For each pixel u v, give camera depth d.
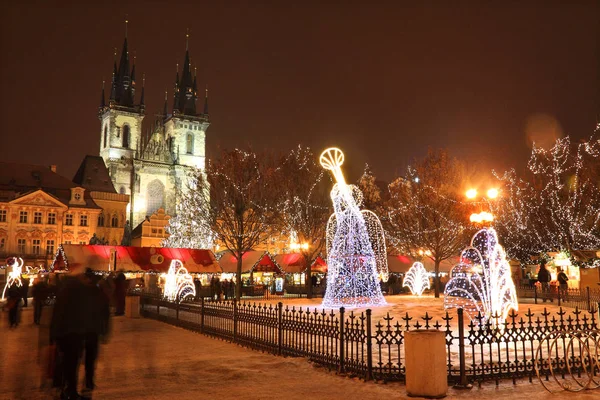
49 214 77.56
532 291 33.44
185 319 20.59
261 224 44.69
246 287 44.50
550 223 46.53
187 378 10.52
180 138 122.81
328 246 29.58
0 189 76.75
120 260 39.53
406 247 49.47
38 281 22.11
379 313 23.34
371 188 55.97
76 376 8.95
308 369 11.27
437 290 39.19
